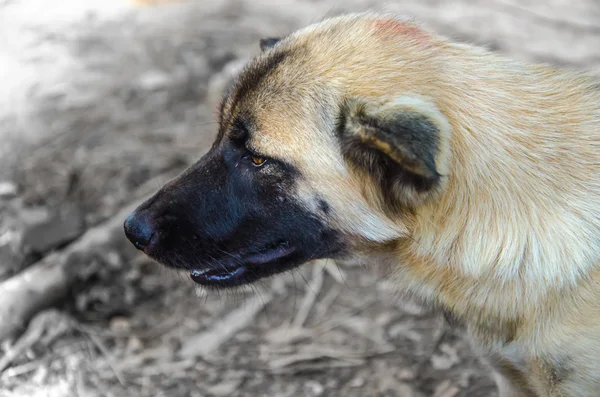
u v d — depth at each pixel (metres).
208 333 1.04
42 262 1.05
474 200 0.79
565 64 1.55
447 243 0.80
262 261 0.85
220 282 0.87
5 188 1.17
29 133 1.30
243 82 0.82
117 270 1.09
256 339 1.04
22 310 1.00
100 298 1.06
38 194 1.18
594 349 0.79
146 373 0.99
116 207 1.17
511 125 0.80
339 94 0.78
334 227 0.82
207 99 1.40
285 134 0.79
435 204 0.79
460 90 0.80
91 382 0.97
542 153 0.79
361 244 0.83
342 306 1.08
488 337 0.84
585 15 1.80
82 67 1.50
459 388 0.98
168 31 1.66
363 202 0.80
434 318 1.05
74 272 1.05
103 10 1.75
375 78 0.78
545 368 0.81
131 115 1.36
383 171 0.77
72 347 1.00
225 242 0.84
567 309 0.79
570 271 0.79
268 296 1.09
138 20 1.71
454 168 0.79
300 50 0.81
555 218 0.79
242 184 0.82
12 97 1.39
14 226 1.11
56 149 1.27
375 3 1.83
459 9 1.82
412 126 0.74
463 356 1.01
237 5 1.80
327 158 0.79
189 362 1.00
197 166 0.85
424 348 1.02
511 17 1.78
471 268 0.80
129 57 1.54
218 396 0.97
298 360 1.01
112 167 1.24
